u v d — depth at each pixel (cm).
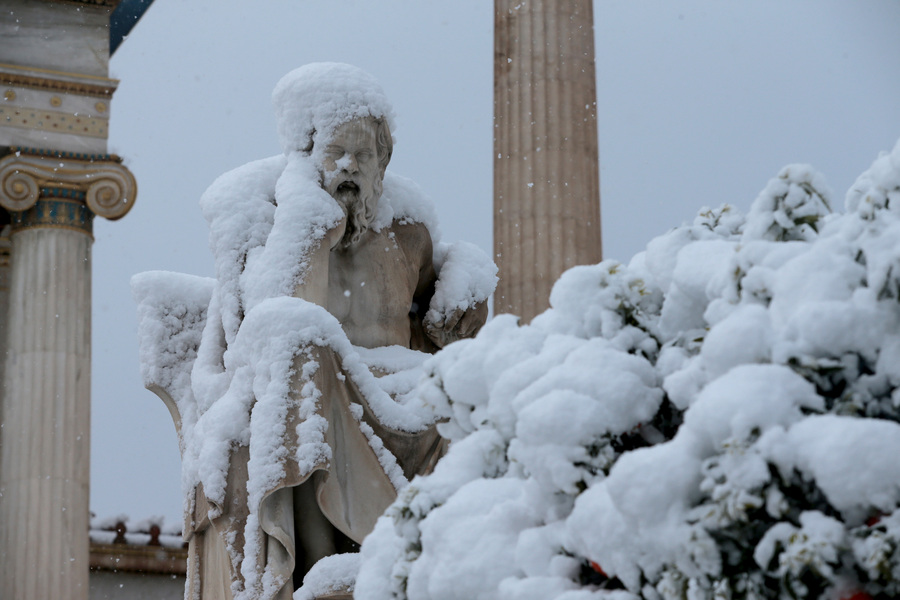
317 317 519
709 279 269
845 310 221
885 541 198
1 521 1552
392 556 296
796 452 207
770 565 209
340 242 582
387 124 588
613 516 231
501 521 265
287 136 584
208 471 525
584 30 1120
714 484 212
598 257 1073
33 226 1612
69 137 1633
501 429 267
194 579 564
